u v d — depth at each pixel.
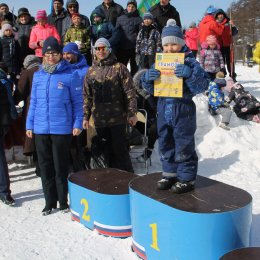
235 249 2.94
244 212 3.18
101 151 5.66
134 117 5.06
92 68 5.15
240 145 7.04
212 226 3.06
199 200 3.32
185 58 3.45
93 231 4.16
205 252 3.10
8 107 4.92
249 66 23.14
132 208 3.66
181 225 3.13
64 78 4.44
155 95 3.51
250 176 6.00
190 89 3.38
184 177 3.51
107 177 4.47
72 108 4.52
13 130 6.13
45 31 7.37
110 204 3.95
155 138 6.35
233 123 7.83
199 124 7.42
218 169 6.30
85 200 4.20
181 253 3.17
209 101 7.59
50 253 3.78
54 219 4.52
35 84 4.51
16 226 4.39
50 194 4.66
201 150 6.94
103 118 5.16
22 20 8.04
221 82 7.64
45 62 4.52
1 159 4.95
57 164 4.55
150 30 7.87
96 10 7.88
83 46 7.53
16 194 5.43
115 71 5.07
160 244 3.33
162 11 8.26
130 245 3.84
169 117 3.47
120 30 8.30
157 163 6.48
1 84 4.88
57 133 4.44
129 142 6.01
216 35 10.14
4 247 3.92
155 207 3.34
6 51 7.57
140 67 7.99
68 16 8.05
